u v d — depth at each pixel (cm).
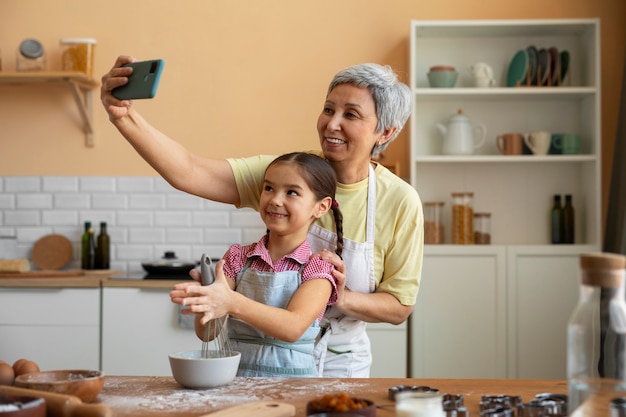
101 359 399
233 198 232
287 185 199
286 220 199
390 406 152
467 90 423
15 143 461
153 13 459
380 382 176
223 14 458
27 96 460
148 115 459
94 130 459
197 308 163
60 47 447
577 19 422
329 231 223
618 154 425
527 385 174
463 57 448
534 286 418
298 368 192
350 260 225
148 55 459
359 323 227
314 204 204
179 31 459
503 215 450
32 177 459
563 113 448
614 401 126
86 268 443
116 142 459
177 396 160
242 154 457
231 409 141
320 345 220
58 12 459
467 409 146
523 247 418
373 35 453
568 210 436
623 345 126
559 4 449
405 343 407
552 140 436
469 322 418
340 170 223
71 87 434
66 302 399
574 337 129
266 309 177
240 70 458
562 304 418
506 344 416
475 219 437
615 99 446
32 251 456
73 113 461
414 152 424
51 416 139
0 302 400
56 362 399
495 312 418
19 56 437
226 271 204
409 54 449
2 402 133
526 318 418
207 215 458
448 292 418
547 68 428
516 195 450
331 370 224
